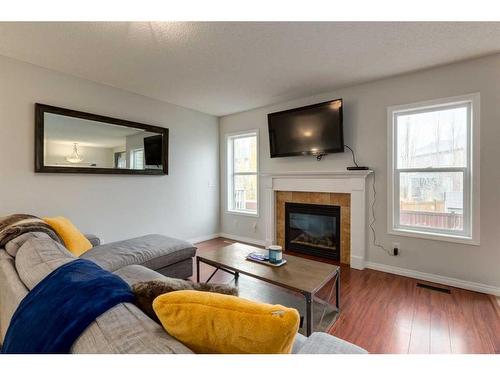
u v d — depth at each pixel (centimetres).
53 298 86
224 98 364
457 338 173
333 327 187
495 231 237
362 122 310
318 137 331
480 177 242
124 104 330
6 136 244
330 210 342
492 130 235
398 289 250
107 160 314
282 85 313
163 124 377
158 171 369
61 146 276
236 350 68
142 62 253
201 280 272
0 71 239
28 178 257
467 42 213
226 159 462
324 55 237
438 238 263
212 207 460
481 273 244
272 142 378
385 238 297
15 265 133
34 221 197
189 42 215
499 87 232
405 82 280
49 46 222
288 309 68
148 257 232
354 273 294
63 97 278
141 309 89
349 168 305
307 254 364
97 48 225
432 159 273
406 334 178
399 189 293
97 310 78
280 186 384
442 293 241
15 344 79
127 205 338
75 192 290
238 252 246
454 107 259
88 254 220
